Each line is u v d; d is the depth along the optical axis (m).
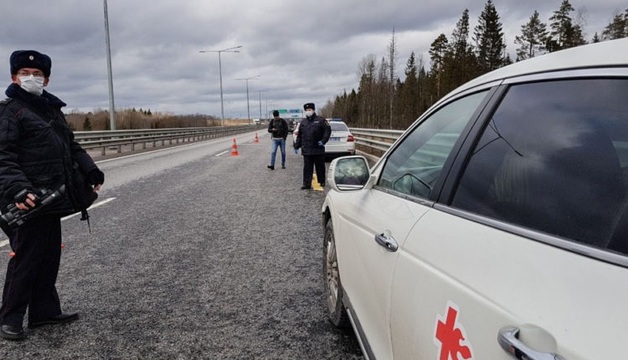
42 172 3.03
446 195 1.71
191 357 2.95
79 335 3.28
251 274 4.53
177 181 11.43
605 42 1.35
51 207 3.09
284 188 10.23
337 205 3.24
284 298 3.92
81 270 4.68
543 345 0.93
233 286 4.21
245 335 3.25
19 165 2.96
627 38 1.29
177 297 3.96
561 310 0.95
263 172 13.38
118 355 2.99
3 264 4.86
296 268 4.71
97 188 3.54
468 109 1.88
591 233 1.07
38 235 3.18
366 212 2.48
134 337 3.23
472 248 1.34
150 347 3.09
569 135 1.29
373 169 2.93
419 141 2.35
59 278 4.45
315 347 3.06
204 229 6.41
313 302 3.83
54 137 3.09
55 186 3.08
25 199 2.82
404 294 1.67
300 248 5.43
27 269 3.18
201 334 3.27
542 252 1.12
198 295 4.00
